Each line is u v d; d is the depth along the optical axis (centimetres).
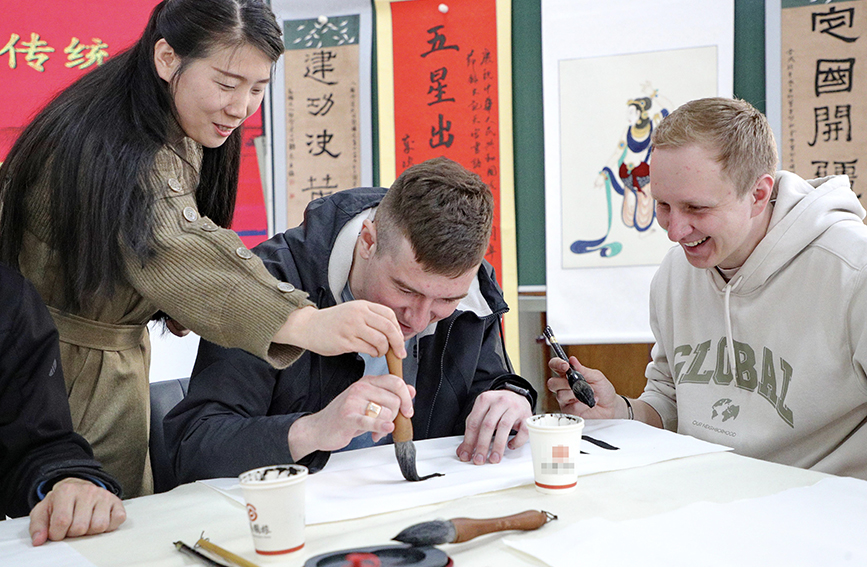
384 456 132
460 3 272
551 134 265
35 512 99
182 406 137
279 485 84
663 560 81
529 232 273
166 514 105
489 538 90
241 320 116
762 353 152
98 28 270
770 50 245
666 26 254
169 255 120
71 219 128
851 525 91
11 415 112
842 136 240
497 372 166
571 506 100
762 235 151
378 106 280
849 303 138
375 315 111
